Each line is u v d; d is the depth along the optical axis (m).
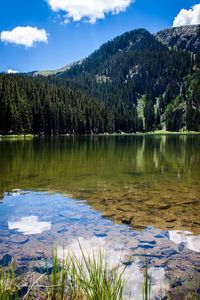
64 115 111.25
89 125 128.75
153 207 9.39
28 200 10.16
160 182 14.00
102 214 8.59
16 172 16.73
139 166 20.38
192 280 4.71
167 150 38.34
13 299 3.82
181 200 10.38
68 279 4.38
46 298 3.88
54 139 76.12
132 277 4.78
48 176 15.45
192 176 15.98
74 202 9.97
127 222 7.88
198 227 7.50
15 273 4.75
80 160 23.94
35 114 98.00
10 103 84.50
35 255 5.62
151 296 4.21
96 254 5.71
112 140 76.50
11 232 7.01
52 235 6.83
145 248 6.08
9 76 126.50
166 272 4.99
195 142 67.88
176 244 6.34
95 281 3.62
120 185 13.14
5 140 66.88
